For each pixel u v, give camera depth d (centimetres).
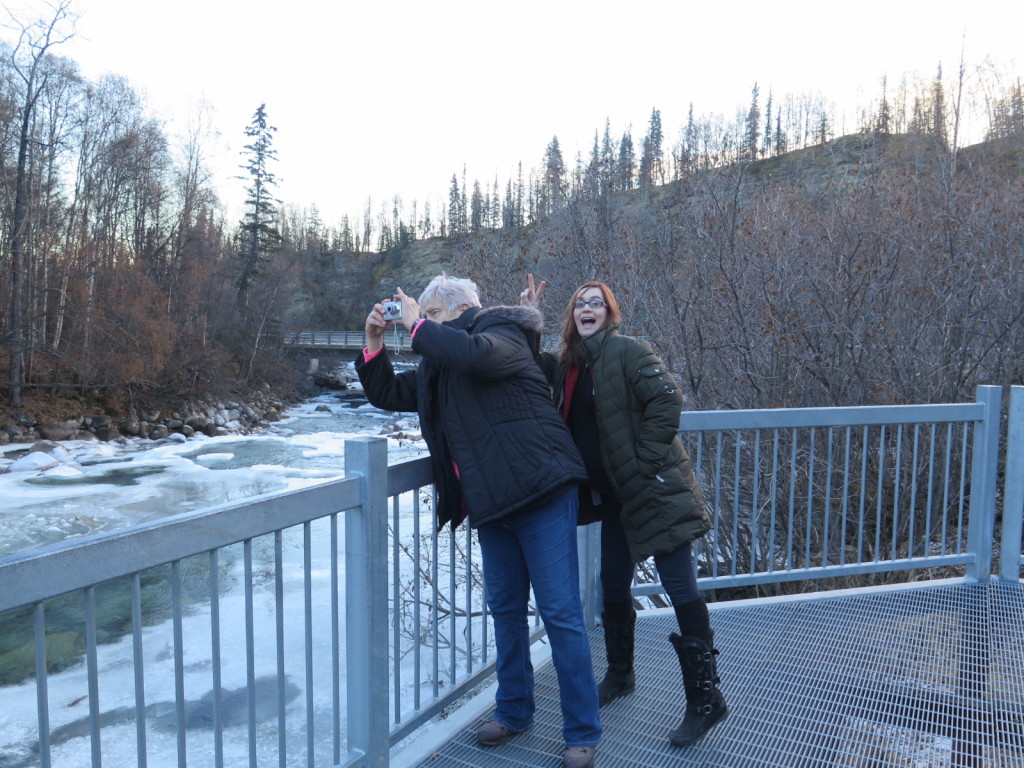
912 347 712
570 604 226
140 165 3400
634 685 280
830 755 238
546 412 222
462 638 597
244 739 527
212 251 4038
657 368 238
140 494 1590
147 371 2888
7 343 2650
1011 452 373
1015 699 270
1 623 761
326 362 5228
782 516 641
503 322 224
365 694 213
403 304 229
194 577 884
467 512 239
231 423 3072
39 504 1493
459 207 8250
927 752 239
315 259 7725
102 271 2867
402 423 2847
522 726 248
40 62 2759
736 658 302
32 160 2833
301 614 755
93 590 138
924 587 374
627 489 243
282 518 182
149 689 608
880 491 370
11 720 562
